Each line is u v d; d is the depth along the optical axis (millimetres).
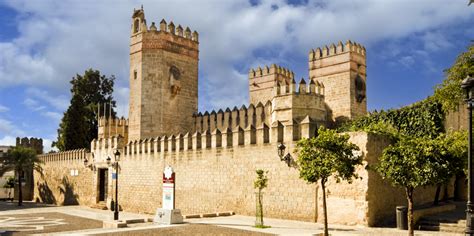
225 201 32500
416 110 33625
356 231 22109
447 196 35906
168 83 50719
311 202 26484
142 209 42281
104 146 50625
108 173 49188
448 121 32969
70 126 73375
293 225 24859
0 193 80500
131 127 50750
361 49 61344
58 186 62719
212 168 33969
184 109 52062
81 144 73625
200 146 35656
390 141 26156
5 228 27062
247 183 30750
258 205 27750
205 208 34312
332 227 23750
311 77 63281
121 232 22734
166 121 50094
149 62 50438
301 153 20188
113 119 63250
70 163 59562
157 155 40750
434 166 17594
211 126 50031
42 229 26359
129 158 45156
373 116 36688
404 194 27250
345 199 24906
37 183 70812
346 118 58188
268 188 29031
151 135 49312
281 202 28156
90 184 53594
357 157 21000
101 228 26078
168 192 27094
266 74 63375
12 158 61531
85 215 37656
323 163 19203
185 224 25781
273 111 40688
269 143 29391
